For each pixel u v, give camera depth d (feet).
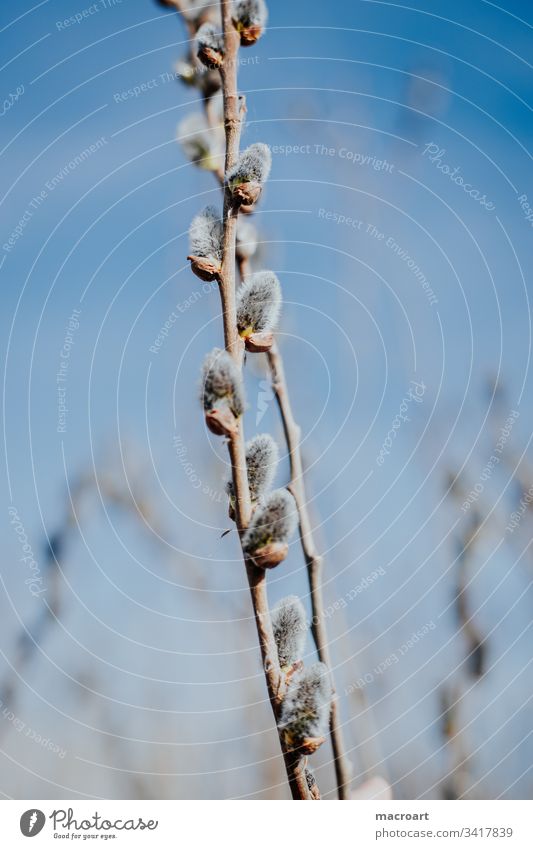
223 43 2.12
